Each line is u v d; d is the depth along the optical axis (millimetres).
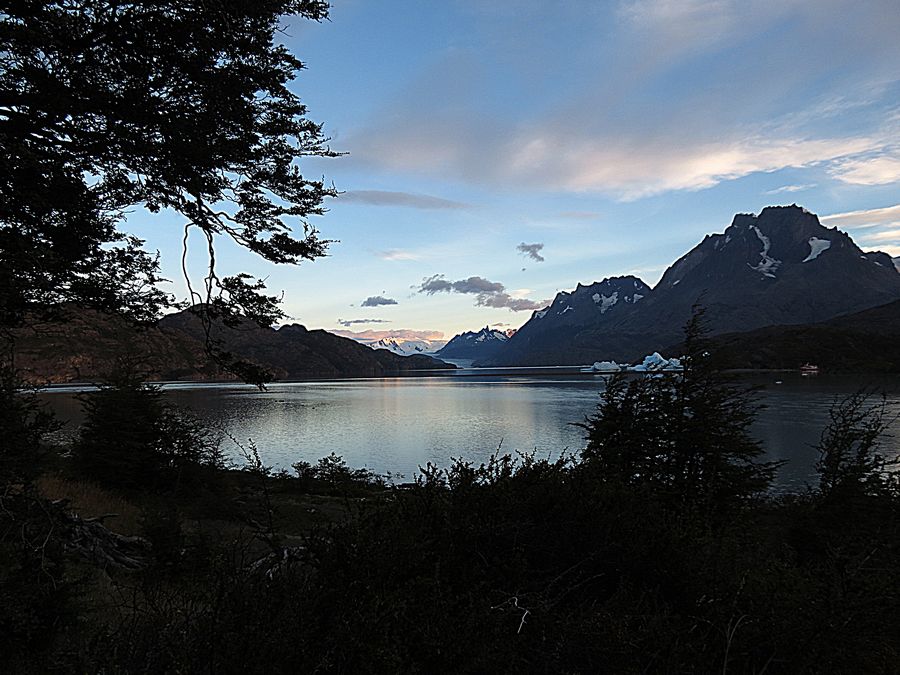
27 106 5137
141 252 6801
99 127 5863
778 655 3213
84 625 4863
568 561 3928
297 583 3059
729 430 11758
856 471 9586
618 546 3895
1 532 5180
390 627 2791
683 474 11141
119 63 5688
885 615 3340
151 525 8508
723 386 12289
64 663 3293
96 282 6395
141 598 4055
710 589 3623
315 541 3275
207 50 5801
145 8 5434
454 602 3098
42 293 6051
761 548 5523
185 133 5699
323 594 2859
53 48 5066
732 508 9578
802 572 4297
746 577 3635
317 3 6023
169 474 20203
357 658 2590
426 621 2922
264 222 6551
